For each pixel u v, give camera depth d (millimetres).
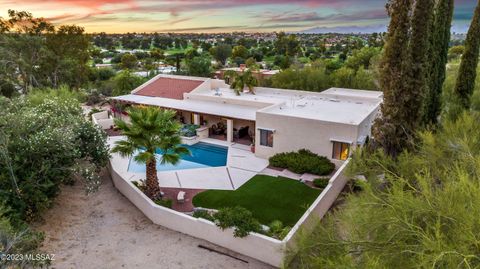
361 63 66562
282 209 17812
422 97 18719
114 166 23375
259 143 26891
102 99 54938
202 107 32750
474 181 6340
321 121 23609
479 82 28750
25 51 57531
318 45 182375
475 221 5145
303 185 20875
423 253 5195
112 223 16906
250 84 38125
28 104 26438
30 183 15500
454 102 23406
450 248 5059
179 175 23156
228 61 131625
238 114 29641
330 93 38344
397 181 7668
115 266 13508
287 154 24922
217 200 18953
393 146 19219
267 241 13398
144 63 122250
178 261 13836
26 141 16234
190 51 134000
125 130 18172
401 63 18656
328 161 23453
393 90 18969
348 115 26594
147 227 16578
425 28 18266
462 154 8195
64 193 19875
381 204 6848
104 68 87312
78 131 20641
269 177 22406
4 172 15164
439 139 10109
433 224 5832
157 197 19156
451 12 24156
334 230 7871
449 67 41781
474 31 25375
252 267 13438
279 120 25391
